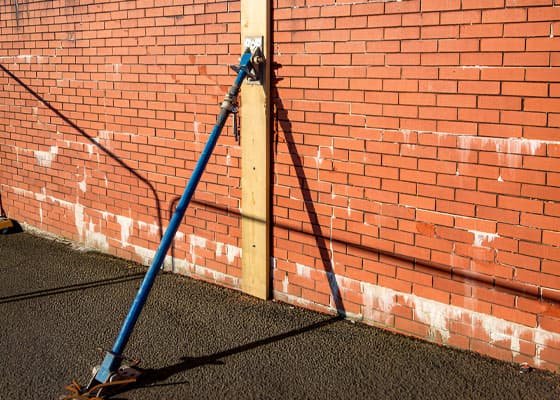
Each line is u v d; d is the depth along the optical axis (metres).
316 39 4.55
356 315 4.71
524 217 3.85
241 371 4.12
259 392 3.88
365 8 4.28
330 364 4.17
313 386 3.93
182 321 4.85
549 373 3.90
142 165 5.97
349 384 3.94
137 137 5.96
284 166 4.91
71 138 6.66
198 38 5.30
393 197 4.37
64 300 5.32
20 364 4.28
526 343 3.96
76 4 6.27
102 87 6.19
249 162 5.05
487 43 3.81
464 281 4.15
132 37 5.81
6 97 7.41
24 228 7.52
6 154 7.59
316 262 4.86
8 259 6.41
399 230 4.38
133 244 6.23
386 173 4.37
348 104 4.46
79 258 6.40
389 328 4.55
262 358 4.27
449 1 3.92
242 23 4.90
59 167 6.89
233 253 5.39
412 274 4.37
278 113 4.86
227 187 5.32
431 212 4.21
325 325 4.69
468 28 3.87
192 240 5.69
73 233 6.90
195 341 4.53
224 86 5.18
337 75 4.48
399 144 4.27
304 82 4.66
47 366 4.25
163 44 5.57
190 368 4.17
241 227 5.26
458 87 3.96
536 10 3.62
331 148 4.61
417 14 4.06
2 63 7.36
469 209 4.05
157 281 5.68
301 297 5.00
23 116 7.23
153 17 5.60
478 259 4.07
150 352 4.39
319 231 4.80
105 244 6.53
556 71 3.61
